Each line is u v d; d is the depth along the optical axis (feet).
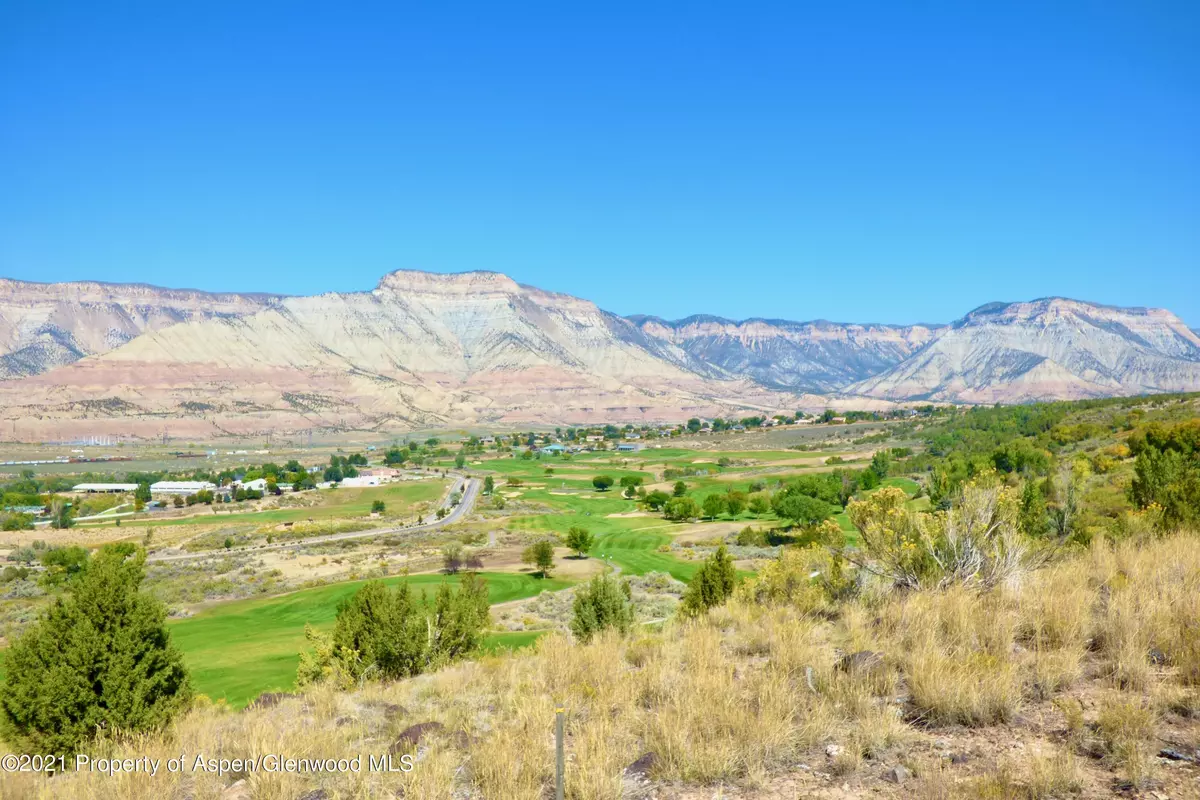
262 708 37.24
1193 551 41.04
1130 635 26.03
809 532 154.61
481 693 34.65
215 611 185.57
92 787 24.99
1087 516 79.87
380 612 52.80
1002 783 17.39
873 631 33.71
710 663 31.12
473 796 21.70
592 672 33.27
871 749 21.20
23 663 36.50
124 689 36.45
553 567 219.82
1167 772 17.65
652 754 22.47
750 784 19.97
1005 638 27.99
